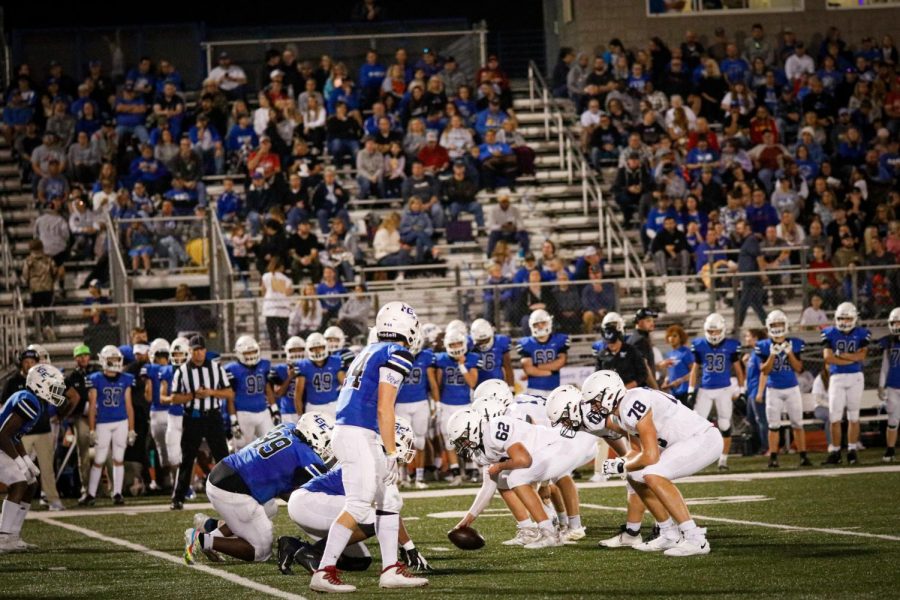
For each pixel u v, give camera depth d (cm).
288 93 6188
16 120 6116
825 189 5791
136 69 6588
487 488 2367
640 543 2322
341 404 1978
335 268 5044
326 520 2061
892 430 4156
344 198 5588
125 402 3928
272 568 2203
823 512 2753
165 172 5650
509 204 5553
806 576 1903
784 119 6425
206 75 6844
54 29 6738
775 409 4050
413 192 5588
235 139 5909
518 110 6550
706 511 2870
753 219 5566
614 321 3622
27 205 5875
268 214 5497
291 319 4641
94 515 3453
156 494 4206
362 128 6047
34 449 3703
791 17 6919
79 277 5447
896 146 6122
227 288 4978
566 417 2411
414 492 3791
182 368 3566
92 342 4591
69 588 2059
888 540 2267
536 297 4750
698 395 4181
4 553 2603
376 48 6900
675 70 6366
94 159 5769
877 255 5362
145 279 4909
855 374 4106
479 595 1839
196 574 2161
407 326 1989
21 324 4709
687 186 5800
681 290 4938
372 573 2144
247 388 4050
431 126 5962
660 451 2252
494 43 7300
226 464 2155
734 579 1900
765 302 4919
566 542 2444
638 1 6806
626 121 6122
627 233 5709
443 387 4106
